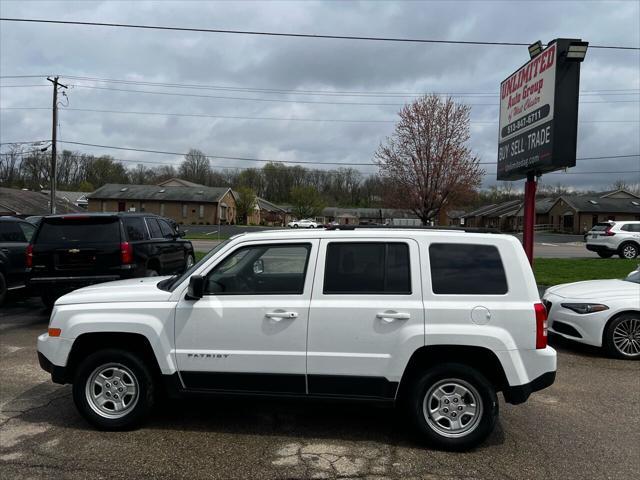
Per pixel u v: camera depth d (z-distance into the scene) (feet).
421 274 13.03
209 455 12.45
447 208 104.06
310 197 306.76
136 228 29.40
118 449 12.71
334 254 13.44
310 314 13.00
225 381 13.35
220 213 232.73
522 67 31.81
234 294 13.55
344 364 12.88
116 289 14.69
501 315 12.68
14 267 33.09
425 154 98.43
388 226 14.07
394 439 13.53
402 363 12.68
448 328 12.61
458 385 12.80
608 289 23.68
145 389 13.69
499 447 13.17
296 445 13.10
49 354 14.01
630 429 14.46
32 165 272.31
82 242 27.02
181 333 13.47
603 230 74.90
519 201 263.08
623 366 21.24
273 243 13.76
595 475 11.68
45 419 14.62
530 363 12.64
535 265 53.47
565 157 27.35
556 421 15.05
